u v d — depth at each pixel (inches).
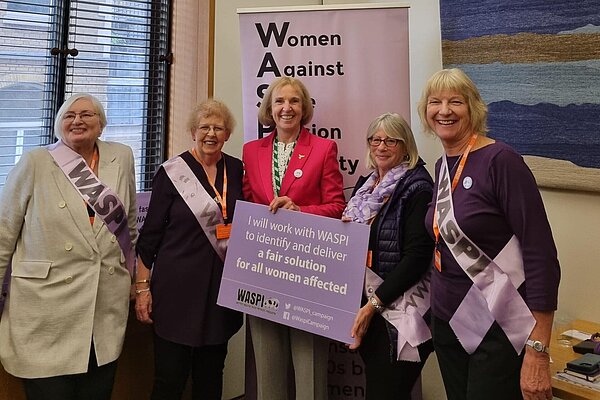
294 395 89.1
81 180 74.8
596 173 77.3
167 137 118.3
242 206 79.4
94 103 76.8
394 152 75.3
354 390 91.8
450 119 59.3
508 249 56.4
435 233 62.3
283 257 76.5
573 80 78.9
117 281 77.2
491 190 55.9
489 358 57.3
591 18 76.1
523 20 84.4
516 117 86.7
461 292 59.5
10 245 72.7
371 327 73.8
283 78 83.7
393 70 89.3
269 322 79.7
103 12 107.1
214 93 114.3
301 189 79.6
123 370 92.4
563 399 59.6
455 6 94.8
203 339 79.2
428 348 73.0
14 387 78.8
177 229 80.2
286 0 123.8
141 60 114.4
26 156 73.6
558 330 77.6
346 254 73.2
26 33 98.6
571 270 83.0
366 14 89.1
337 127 91.0
